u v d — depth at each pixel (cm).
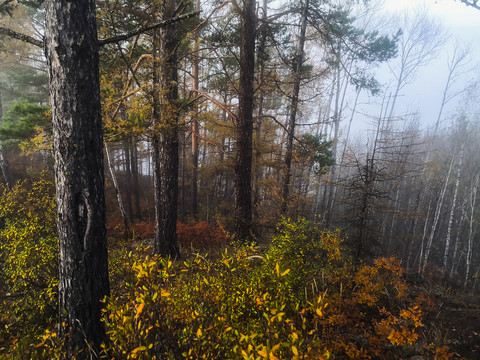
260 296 249
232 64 1228
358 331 388
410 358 342
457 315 486
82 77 268
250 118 778
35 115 969
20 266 393
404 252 1975
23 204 453
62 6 257
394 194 2038
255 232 1033
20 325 376
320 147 1093
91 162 278
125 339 207
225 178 2061
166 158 713
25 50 1473
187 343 205
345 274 475
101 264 288
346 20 987
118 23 541
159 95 630
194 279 267
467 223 2050
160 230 722
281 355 182
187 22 716
